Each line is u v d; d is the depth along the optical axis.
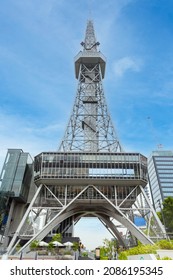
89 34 147.88
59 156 89.88
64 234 94.31
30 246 64.44
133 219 88.44
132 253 43.19
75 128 106.31
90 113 114.25
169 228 90.88
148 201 83.75
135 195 88.88
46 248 60.78
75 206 93.38
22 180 96.19
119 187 89.44
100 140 103.31
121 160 89.06
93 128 110.31
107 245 79.69
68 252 48.62
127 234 97.94
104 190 88.62
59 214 79.50
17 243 74.19
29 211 80.00
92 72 126.94
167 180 191.00
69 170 87.12
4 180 95.56
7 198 90.19
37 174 89.56
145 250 43.66
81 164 88.19
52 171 87.00
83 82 123.38
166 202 91.94
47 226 77.12
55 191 88.62
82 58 126.12
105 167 87.81
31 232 86.25
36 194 85.31
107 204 91.94
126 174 86.38
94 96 118.69
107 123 107.25
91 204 92.06
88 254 59.25
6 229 86.50
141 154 91.75
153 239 74.06
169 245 47.00
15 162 100.75
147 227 84.88
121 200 87.94
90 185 87.56
